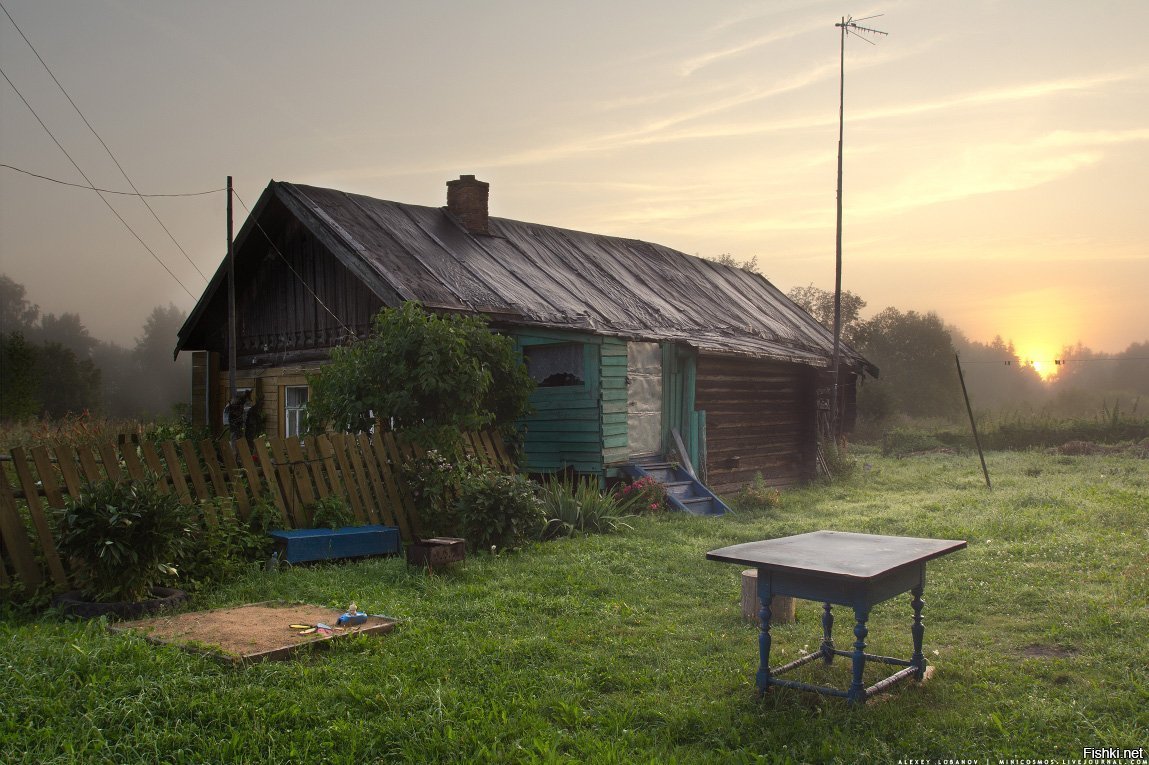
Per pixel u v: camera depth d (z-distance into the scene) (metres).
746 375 19.09
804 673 5.76
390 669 5.57
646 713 5.01
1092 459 25.81
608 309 17.12
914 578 5.57
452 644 6.14
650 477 14.71
